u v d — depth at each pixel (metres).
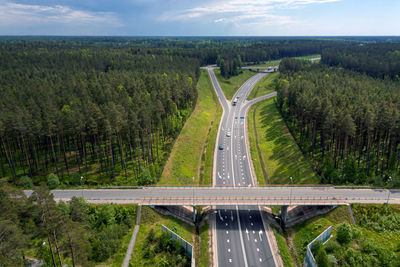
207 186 74.69
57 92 110.88
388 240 56.81
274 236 61.53
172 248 56.97
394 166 79.44
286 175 85.75
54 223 41.16
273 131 121.31
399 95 101.56
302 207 70.06
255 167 92.50
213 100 172.38
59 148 90.25
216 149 106.62
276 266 54.06
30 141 83.19
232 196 69.00
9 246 38.91
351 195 69.44
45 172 82.19
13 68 153.62
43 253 51.00
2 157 89.69
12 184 78.56
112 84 119.88
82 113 80.81
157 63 176.75
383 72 179.75
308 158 92.69
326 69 179.12
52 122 76.75
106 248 53.28
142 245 57.25
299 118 109.25
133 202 66.56
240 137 118.44
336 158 84.88
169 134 107.50
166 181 81.00
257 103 166.62
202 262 55.16
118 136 79.44
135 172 82.81
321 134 96.00
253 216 68.38
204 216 69.00
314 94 113.12
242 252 57.28
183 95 126.00
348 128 74.56
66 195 70.56
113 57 181.50
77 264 49.19
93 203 66.12
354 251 53.47
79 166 84.06
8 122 73.12
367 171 80.62
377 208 64.44
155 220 63.81
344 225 57.38
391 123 74.00
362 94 111.75
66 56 176.12
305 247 58.56
